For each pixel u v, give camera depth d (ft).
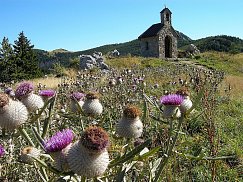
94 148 8.80
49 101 11.41
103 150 8.97
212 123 18.12
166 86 55.31
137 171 13.60
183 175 18.70
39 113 11.28
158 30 215.31
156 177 11.66
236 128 34.53
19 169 13.46
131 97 37.50
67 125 17.04
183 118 13.12
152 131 21.03
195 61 191.62
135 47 410.72
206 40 359.25
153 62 171.53
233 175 21.99
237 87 75.66
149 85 55.01
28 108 13.24
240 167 23.86
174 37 222.28
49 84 66.28
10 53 175.11
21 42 181.78
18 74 164.66
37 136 11.01
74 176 9.75
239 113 44.68
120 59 174.70
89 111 15.42
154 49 217.56
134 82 45.44
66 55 416.46
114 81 39.83
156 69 101.40
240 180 21.86
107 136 9.11
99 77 57.00
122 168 10.68
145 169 13.20
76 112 15.99
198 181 20.15
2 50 174.50
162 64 167.53
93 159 8.90
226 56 207.31
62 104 30.73
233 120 37.86
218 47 335.67
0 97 11.14
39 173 10.78
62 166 9.45
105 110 27.35
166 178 15.53
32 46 184.34
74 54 422.82
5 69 166.81
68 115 14.61
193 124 28.73
